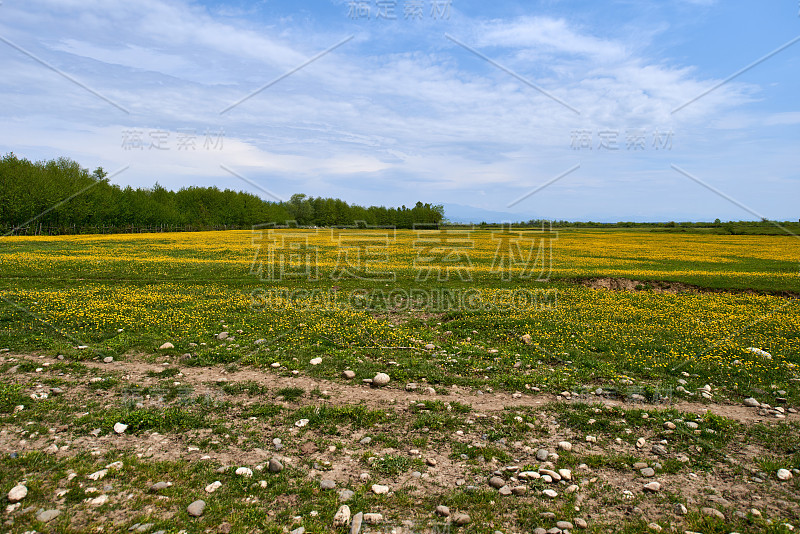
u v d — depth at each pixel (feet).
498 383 36.32
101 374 35.68
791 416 31.07
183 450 24.61
